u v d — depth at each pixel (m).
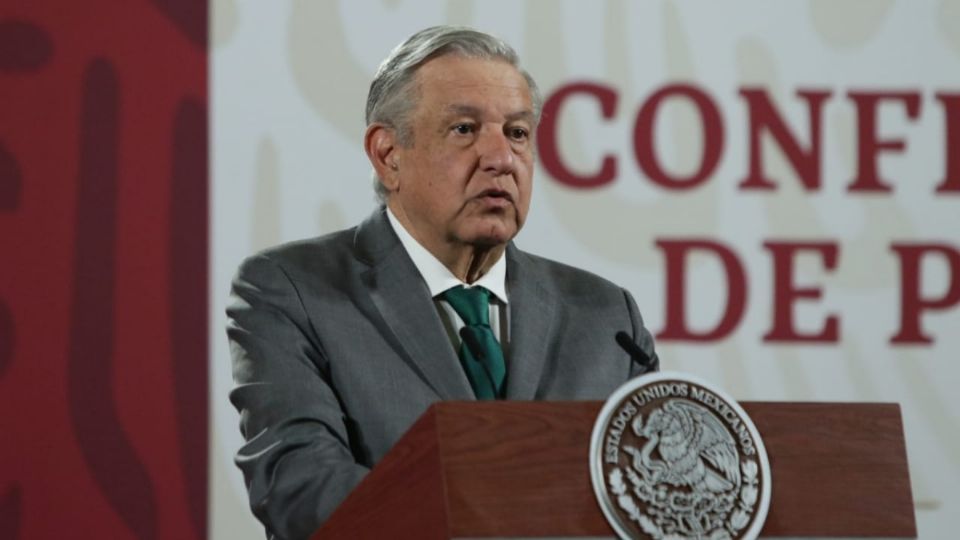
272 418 6.93
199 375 11.19
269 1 11.58
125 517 11.03
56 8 11.36
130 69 11.38
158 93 11.39
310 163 11.52
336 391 7.14
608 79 11.84
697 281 11.71
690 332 11.66
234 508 11.12
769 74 11.93
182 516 11.07
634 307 7.86
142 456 11.09
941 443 11.77
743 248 11.76
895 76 11.99
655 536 5.36
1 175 11.18
